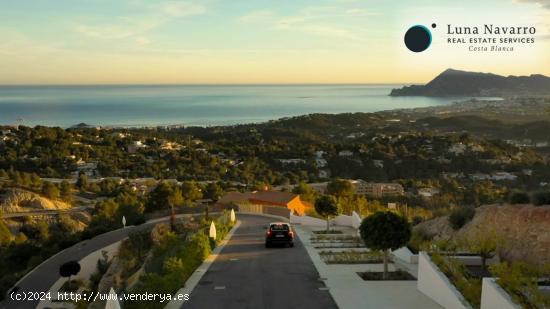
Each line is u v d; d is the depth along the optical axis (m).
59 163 118.69
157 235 24.31
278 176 92.44
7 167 112.88
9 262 37.78
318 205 24.53
